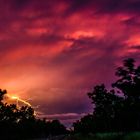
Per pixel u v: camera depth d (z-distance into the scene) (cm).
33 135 13738
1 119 11500
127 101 9031
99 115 10325
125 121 9175
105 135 6512
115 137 6147
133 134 5556
